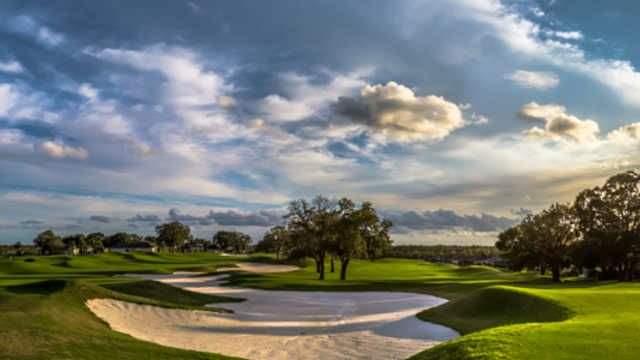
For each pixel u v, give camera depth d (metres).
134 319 29.58
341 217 82.38
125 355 19.39
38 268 81.81
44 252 169.12
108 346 20.44
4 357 17.81
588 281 73.19
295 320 34.59
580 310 25.50
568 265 82.06
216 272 87.31
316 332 29.50
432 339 26.84
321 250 82.19
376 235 85.88
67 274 72.75
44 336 20.58
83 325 24.25
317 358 22.64
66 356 18.55
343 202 82.62
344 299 49.47
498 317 29.53
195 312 33.53
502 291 33.31
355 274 97.81
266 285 63.00
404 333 28.78
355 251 80.75
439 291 54.78
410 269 115.00
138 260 121.56
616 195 77.94
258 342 26.12
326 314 38.06
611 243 76.06
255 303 45.09
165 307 32.94
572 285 59.03
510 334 18.22
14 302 25.64
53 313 24.73
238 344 25.45
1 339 19.34
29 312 23.89
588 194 79.94
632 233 75.75
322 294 54.84
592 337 17.34
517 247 83.44
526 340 17.12
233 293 54.91
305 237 83.00
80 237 179.88
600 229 78.06
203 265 107.50
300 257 86.25
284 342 26.25
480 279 81.00
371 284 64.81
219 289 59.88
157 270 86.69
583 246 78.19
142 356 19.50
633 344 16.33
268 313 37.97
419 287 60.25
